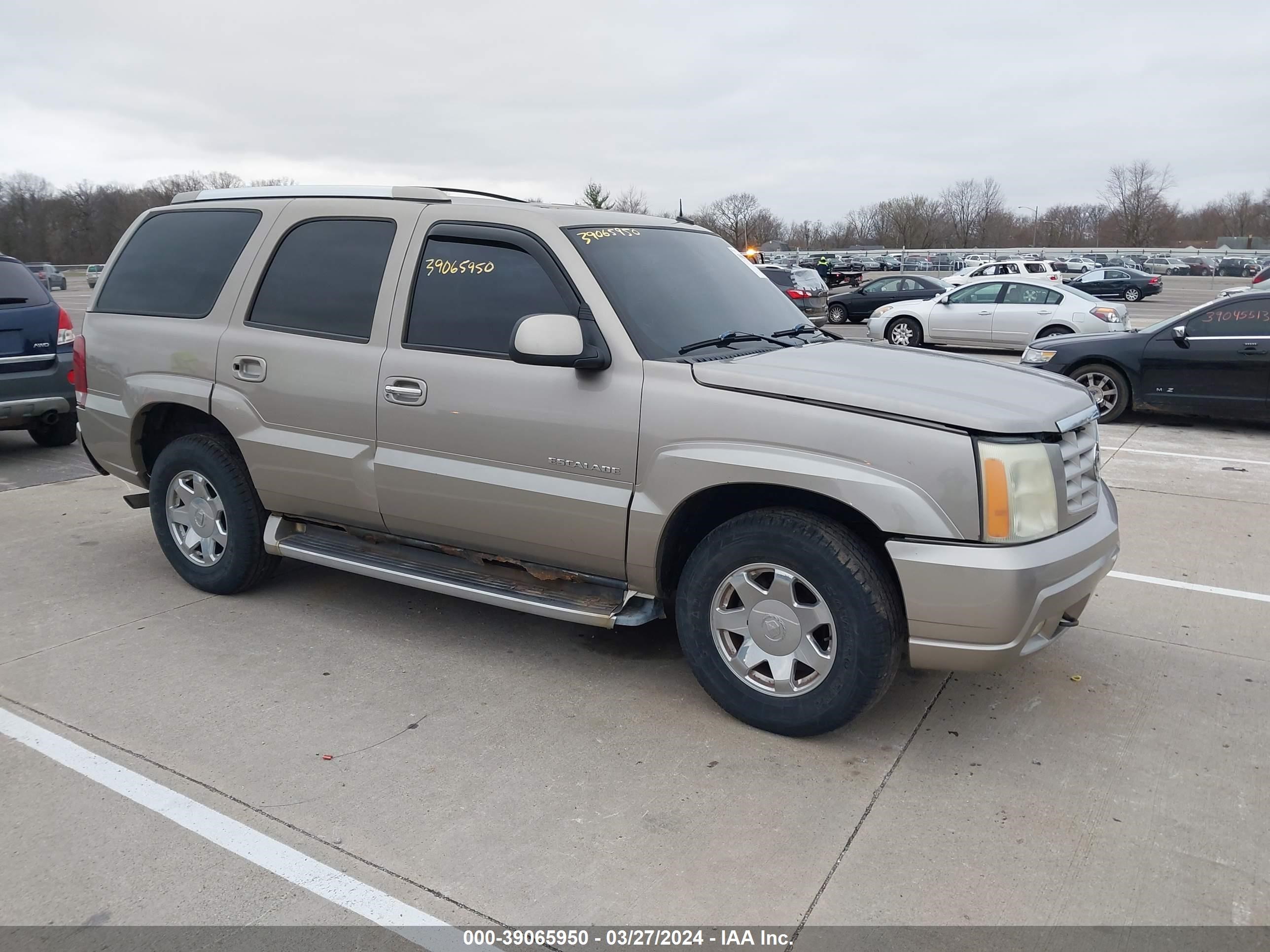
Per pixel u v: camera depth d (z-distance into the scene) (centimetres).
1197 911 264
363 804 312
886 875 278
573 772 332
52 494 723
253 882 275
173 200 514
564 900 267
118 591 509
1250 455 881
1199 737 360
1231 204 9688
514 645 441
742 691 359
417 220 416
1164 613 486
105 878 276
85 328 515
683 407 348
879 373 361
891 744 353
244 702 383
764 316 429
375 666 417
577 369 363
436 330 401
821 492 326
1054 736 360
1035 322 1681
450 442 395
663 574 376
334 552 449
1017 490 317
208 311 466
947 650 324
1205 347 995
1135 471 812
